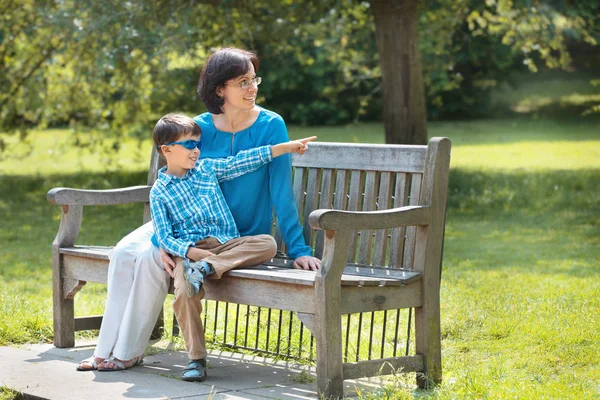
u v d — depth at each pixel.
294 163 4.92
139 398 3.92
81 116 15.30
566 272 7.64
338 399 3.84
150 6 11.79
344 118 29.73
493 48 27.03
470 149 20.55
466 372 4.34
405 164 4.40
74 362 4.70
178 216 4.43
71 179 16.55
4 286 7.19
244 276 4.10
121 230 11.20
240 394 4.04
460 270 7.88
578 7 14.92
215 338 5.30
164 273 4.46
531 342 5.07
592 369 4.47
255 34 14.81
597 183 14.30
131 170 18.09
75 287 5.01
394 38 12.51
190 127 4.43
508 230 10.70
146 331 4.52
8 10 13.56
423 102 12.70
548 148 19.94
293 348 4.96
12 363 4.66
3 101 14.95
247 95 4.60
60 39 13.16
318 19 15.74
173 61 12.49
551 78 29.27
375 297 4.02
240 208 4.65
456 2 15.38
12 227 11.59
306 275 4.05
